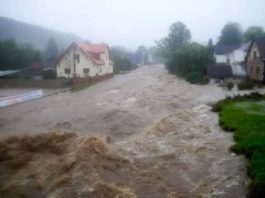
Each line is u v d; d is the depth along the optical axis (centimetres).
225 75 3756
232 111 1800
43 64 5494
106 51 4984
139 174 1003
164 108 2122
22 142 1326
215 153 1191
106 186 908
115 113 1964
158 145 1300
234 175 987
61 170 1023
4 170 1064
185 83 3697
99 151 1143
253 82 3216
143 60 12462
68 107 2267
